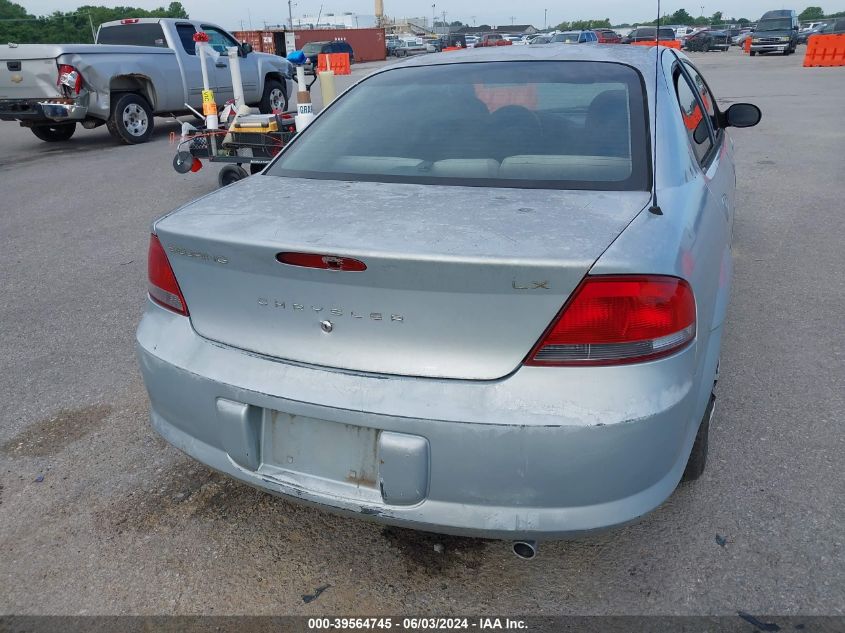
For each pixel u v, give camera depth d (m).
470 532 1.96
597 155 2.47
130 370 3.90
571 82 2.85
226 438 2.16
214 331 2.21
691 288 2.01
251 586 2.35
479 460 1.88
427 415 1.87
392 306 1.90
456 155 2.58
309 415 2.00
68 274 5.56
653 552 2.42
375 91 3.11
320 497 2.05
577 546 2.47
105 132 14.67
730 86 18.05
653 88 2.79
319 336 2.01
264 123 7.14
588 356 1.86
